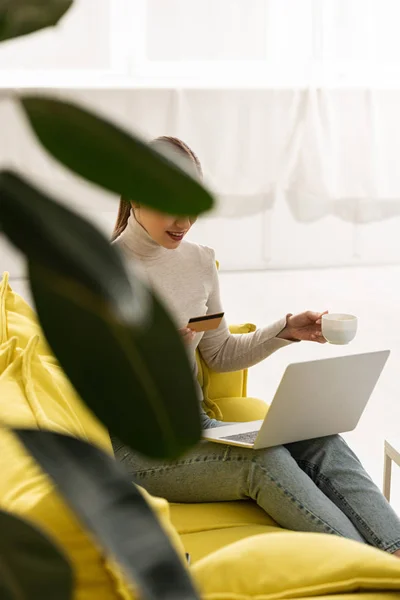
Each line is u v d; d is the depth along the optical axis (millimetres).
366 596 1073
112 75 5656
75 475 502
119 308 394
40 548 486
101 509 489
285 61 5805
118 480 510
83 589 944
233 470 1803
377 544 1841
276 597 1064
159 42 5672
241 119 5711
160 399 487
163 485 1857
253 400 2359
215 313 2127
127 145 426
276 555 1113
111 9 5578
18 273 5398
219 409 2270
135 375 485
